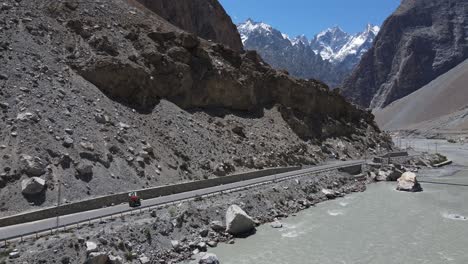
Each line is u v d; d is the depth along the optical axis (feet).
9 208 107.24
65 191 119.44
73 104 148.87
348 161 267.59
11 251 89.66
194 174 164.76
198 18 345.10
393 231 136.98
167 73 202.39
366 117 368.27
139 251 105.70
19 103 132.98
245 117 237.66
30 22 169.99
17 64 146.61
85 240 99.09
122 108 169.17
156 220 117.29
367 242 125.90
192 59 222.69
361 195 196.54
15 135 122.52
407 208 169.27
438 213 161.27
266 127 239.09
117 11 218.79
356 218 152.56
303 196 178.19
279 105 262.67
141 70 182.50
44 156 122.93
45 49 164.14
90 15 199.31
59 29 179.01
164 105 192.75
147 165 150.30
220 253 114.32
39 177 116.98
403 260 112.37
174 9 317.63
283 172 208.44
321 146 270.26
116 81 174.29
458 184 231.09
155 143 164.45
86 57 173.88
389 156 294.66
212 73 226.79
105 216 112.57
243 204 146.92
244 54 276.82
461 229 139.95
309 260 111.24
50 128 132.16
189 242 116.88
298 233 133.28
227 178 172.86
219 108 229.25
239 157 194.90
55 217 111.24
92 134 142.92
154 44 211.00
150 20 234.99
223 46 253.85
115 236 104.73
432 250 119.96
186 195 143.43
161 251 109.19
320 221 147.74
